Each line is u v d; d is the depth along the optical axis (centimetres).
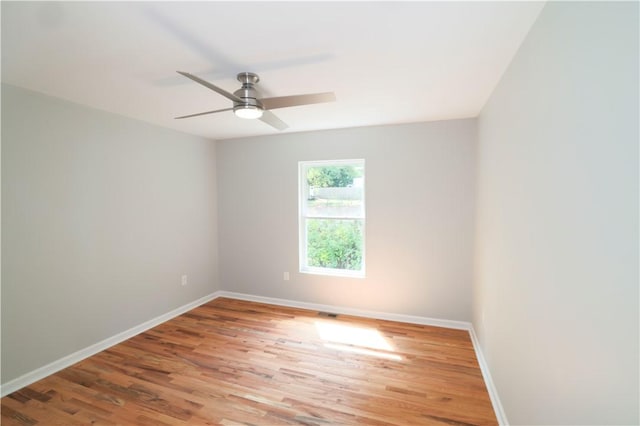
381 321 342
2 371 211
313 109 274
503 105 192
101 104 258
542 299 129
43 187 233
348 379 229
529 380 143
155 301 332
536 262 135
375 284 351
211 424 184
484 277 250
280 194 392
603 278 85
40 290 232
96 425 183
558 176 114
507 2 123
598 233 88
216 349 277
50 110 236
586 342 94
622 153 77
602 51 86
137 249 311
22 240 221
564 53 109
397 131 333
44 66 183
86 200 263
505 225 186
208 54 168
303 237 394
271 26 140
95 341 271
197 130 361
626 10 76
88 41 153
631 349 75
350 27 141
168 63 179
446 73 194
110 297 284
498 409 192
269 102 195
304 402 203
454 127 312
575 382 101
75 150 254
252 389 218
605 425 85
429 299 331
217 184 427
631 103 74
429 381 227
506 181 184
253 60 175
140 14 129
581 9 97
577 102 100
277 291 402
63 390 217
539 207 132
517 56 163
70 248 252
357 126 345
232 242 424
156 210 333
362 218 364
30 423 184
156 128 332
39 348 231
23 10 124
